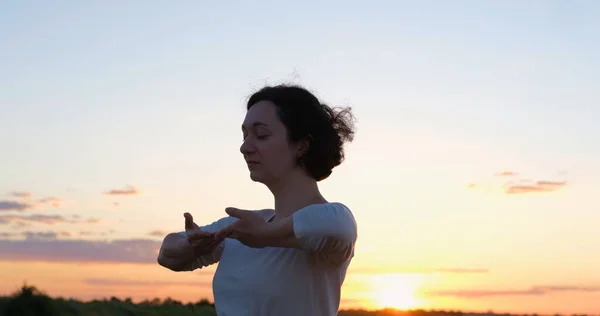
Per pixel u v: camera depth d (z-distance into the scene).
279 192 2.60
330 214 2.29
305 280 2.49
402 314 22.11
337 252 2.36
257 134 2.54
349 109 2.74
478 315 21.84
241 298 2.54
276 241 2.30
